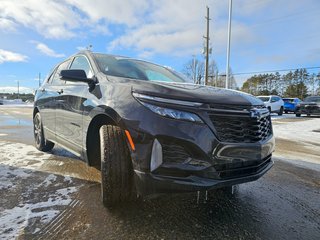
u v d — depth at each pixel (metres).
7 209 2.46
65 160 4.24
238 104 2.32
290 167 4.39
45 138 4.58
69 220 2.29
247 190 3.20
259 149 2.36
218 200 2.85
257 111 2.43
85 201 2.69
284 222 2.40
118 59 3.56
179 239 2.07
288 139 7.68
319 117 18.64
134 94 2.32
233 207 2.69
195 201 2.79
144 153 2.14
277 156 5.23
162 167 2.09
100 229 2.17
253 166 2.39
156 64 4.00
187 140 2.09
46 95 4.37
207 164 2.12
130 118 2.23
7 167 3.80
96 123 2.84
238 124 2.28
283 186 3.39
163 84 2.51
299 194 3.12
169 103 2.15
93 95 2.83
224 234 2.17
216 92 2.46
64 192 2.91
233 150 2.21
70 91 3.43
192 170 2.09
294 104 23.56
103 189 2.44
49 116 4.21
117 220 2.32
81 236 2.06
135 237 2.08
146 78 3.25
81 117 3.02
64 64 4.26
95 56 3.44
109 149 2.41
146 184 2.15
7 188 2.98
